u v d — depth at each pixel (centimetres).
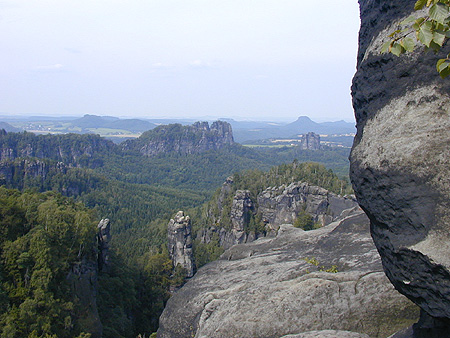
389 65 1102
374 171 1055
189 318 2777
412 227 963
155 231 14575
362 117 1243
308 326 2072
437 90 1002
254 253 4088
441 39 662
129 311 7225
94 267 6388
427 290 930
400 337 1373
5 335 4334
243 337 2142
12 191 7088
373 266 2580
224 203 14350
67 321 4953
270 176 14912
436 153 948
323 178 12756
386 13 1179
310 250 3522
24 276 5125
